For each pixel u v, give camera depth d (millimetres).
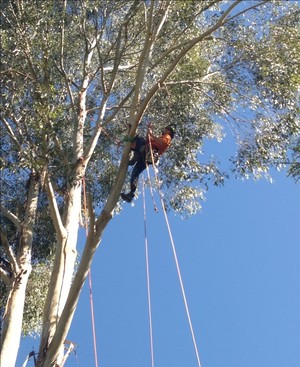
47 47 11938
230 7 10680
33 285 14281
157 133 14398
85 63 13328
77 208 11891
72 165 12109
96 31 12695
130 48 14305
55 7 12680
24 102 11688
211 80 13703
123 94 14977
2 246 12578
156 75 13961
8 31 11891
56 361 9844
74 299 9750
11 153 12523
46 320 10445
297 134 13484
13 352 10898
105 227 9953
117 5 12711
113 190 10148
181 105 14297
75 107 12906
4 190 13773
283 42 12273
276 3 12820
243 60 12836
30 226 12297
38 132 11500
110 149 14484
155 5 12234
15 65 11930
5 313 11227
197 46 13719
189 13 11812
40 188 12977
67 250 11203
